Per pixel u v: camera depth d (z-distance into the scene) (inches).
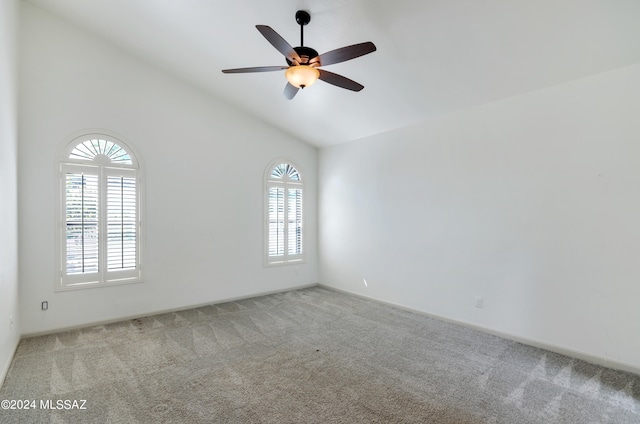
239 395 92.0
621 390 94.5
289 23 116.5
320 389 95.3
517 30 99.0
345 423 80.0
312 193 230.4
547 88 121.7
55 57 141.1
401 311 171.8
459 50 111.9
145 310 162.2
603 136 109.3
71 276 143.7
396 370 106.8
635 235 103.4
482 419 81.6
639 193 102.7
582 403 88.4
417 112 158.1
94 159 149.4
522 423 80.2
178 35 139.1
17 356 115.9
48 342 128.8
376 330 143.5
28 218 133.9
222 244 188.7
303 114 187.0
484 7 93.4
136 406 86.7
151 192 164.6
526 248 127.7
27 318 133.4
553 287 120.6
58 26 141.9
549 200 121.6
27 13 135.3
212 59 151.0
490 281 138.6
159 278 166.6
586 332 113.0
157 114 166.9
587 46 99.7
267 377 102.2
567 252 117.3
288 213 219.0
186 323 152.3
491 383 98.7
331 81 106.2
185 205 175.3
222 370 106.6
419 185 167.2
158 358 115.3
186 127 175.9
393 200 180.4
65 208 142.6
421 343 129.0
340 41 120.6
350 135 200.5
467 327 146.6
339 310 173.6
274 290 210.8
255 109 192.9
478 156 142.6
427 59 119.8
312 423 79.8
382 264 186.5
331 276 222.1
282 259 215.3
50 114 139.6
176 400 89.4
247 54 141.7
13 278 117.2
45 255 137.5
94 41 150.1
